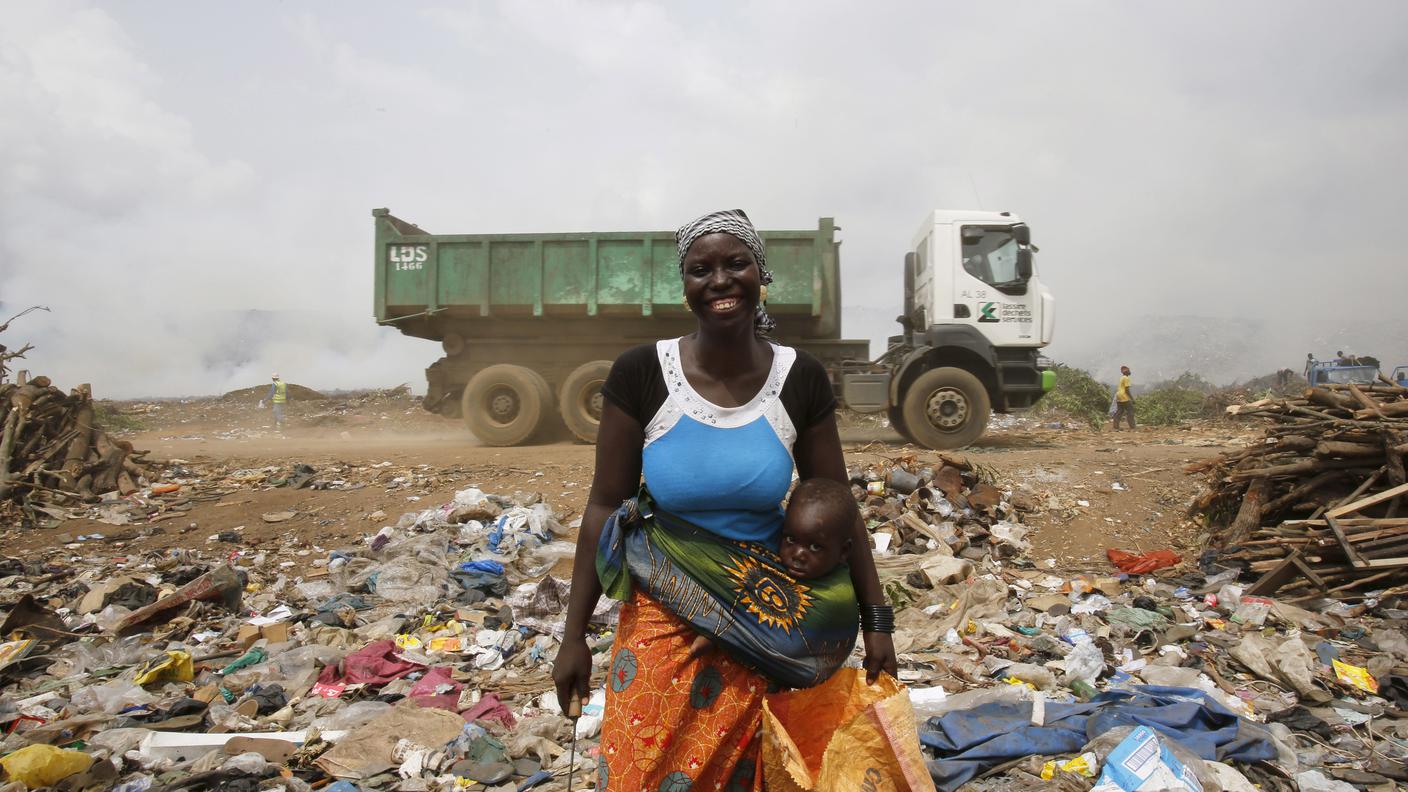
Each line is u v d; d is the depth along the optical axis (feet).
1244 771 11.27
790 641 6.38
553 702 14.30
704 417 6.54
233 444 50.42
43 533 27.22
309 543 26.17
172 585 22.24
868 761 6.41
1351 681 14.92
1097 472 30.42
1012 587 21.88
